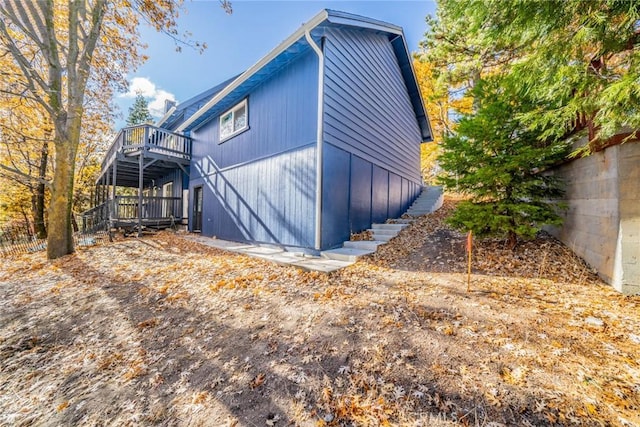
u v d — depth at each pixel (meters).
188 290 4.27
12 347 3.08
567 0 2.42
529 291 3.44
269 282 4.38
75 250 7.62
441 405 1.79
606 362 2.04
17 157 13.21
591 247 3.98
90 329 3.38
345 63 6.68
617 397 1.72
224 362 2.51
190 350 2.77
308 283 4.25
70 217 7.39
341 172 6.50
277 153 7.00
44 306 4.11
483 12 2.90
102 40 8.59
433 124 16.41
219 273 4.98
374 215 8.06
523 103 4.48
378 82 8.49
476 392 1.85
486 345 2.32
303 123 6.25
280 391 2.08
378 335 2.63
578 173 4.38
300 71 6.38
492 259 4.70
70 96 7.47
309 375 2.20
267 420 1.85
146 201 12.10
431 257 5.19
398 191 9.93
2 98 8.27
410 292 3.63
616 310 2.85
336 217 6.33
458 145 5.23
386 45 9.08
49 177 14.62
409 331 2.64
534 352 2.19
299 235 6.30
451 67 9.58
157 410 2.06
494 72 8.25
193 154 11.50
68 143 7.34
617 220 3.40
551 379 1.90
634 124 2.52
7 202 16.14
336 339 2.64
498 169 4.60
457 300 3.25
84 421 2.03
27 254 7.86
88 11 7.59
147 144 9.94
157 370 2.52
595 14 2.30
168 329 3.21
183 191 12.48
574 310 2.88
